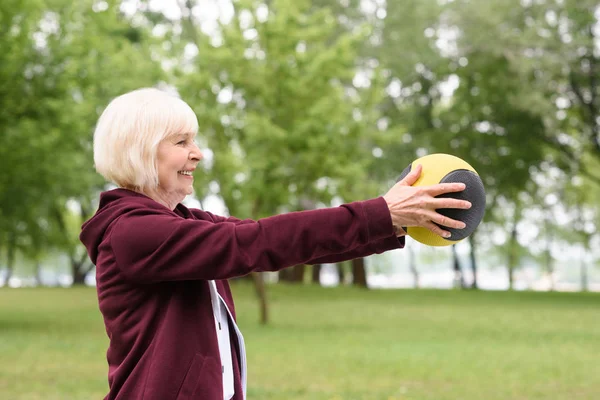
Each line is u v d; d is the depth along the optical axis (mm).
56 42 18172
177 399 2088
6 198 18797
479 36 30703
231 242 2068
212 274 2092
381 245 2438
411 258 58469
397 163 34438
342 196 19766
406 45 32219
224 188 19250
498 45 30438
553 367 11805
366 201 2133
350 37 19672
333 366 11695
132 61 19578
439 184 2176
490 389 9695
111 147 2275
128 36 30453
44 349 13508
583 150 36625
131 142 2260
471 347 14570
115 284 2186
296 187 19703
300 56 19312
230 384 2291
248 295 32344
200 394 2107
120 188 2330
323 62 19141
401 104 36469
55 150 18688
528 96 29969
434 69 34781
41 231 20812
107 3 19828
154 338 2143
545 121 30578
